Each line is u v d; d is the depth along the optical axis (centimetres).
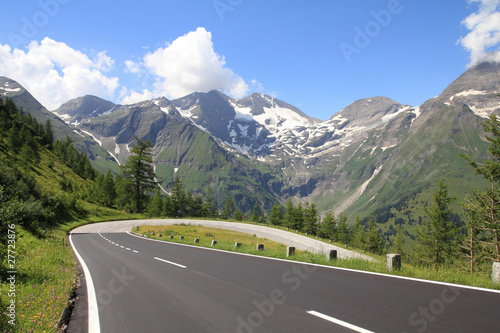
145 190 8138
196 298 694
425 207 3697
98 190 8981
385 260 1056
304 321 491
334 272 917
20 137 10056
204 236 4141
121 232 4509
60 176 9444
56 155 13125
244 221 7875
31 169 8369
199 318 552
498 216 2561
